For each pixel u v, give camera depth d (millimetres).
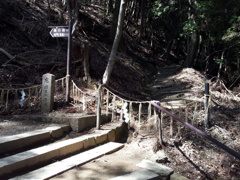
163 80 11844
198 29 10742
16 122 4695
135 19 21562
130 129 5125
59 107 5484
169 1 11062
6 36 8312
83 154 3789
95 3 19250
